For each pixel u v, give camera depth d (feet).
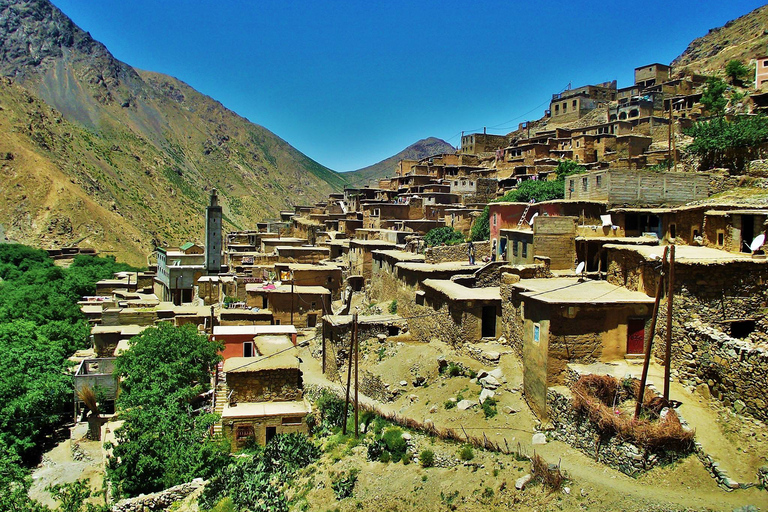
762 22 428.15
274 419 101.24
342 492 73.41
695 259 73.00
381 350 119.34
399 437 79.71
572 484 61.62
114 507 83.30
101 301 223.30
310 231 285.84
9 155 626.64
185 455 91.81
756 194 108.68
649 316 77.05
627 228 109.40
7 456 105.81
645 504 56.29
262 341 132.67
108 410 139.95
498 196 247.29
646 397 67.72
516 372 89.20
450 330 105.40
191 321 161.17
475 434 77.36
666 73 324.80
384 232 213.87
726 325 72.08
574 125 313.73
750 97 220.23
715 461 58.08
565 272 103.09
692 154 150.10
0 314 189.67
